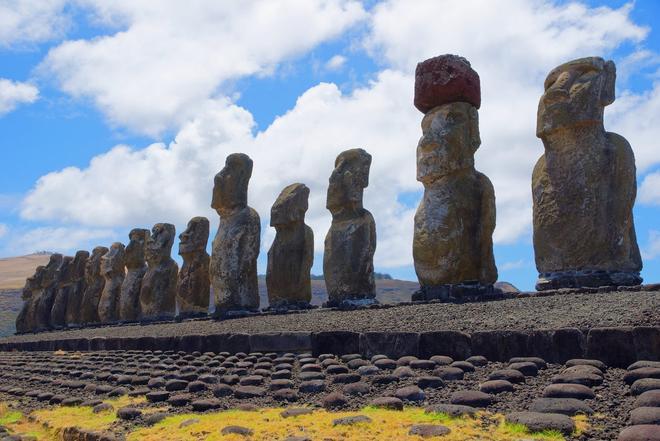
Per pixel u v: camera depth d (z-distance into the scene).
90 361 16.59
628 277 11.05
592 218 11.24
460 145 13.26
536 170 12.24
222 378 10.23
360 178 17.00
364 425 6.19
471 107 13.67
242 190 20.86
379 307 13.84
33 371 16.20
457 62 13.67
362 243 16.53
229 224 20.53
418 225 13.50
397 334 10.00
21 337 30.61
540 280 11.78
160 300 25.72
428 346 9.48
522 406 6.30
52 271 35.28
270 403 8.21
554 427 5.35
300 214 18.72
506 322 9.10
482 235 13.09
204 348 14.65
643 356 7.26
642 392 6.03
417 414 6.43
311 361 10.96
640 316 7.79
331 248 16.77
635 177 11.41
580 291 10.43
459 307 11.18
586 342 7.71
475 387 7.38
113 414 8.80
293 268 18.44
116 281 29.86
